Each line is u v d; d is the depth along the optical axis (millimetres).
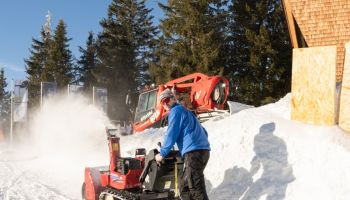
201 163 6031
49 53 51406
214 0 31406
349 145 7344
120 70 44188
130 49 45062
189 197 6223
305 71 8555
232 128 8477
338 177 6512
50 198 8508
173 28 32250
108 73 44281
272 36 28875
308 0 13242
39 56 54125
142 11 47688
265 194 6727
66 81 48906
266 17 29422
